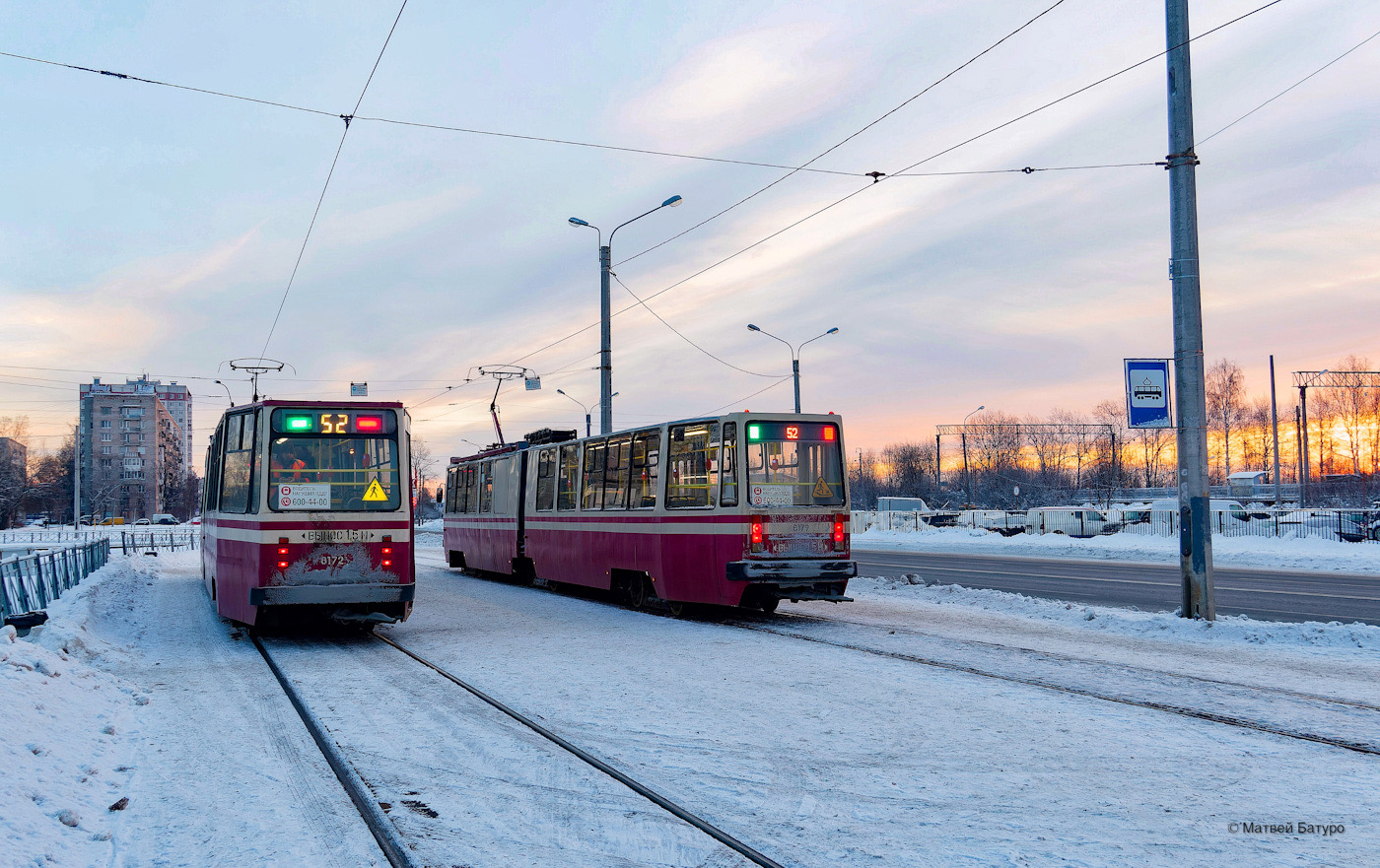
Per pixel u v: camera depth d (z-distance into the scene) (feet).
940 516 163.12
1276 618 47.29
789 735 23.36
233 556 42.24
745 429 45.60
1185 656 34.63
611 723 24.91
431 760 21.63
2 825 14.99
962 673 31.42
